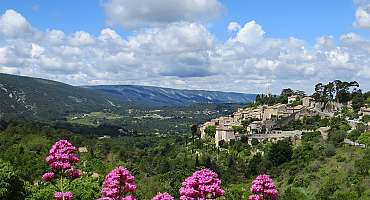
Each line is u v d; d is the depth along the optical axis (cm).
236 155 16050
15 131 16025
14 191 5397
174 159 17075
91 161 12569
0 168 5406
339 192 9606
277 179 12319
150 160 17200
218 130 18450
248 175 13638
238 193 8725
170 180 11169
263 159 14038
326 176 10962
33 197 5303
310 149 13788
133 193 2234
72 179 2695
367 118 16350
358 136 13850
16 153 11900
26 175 8788
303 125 18250
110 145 18825
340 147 13288
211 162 15062
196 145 19562
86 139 18762
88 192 5162
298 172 12038
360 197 9038
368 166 10362
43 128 18800
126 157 17875
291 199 9500
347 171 10712
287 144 13975
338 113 18950
